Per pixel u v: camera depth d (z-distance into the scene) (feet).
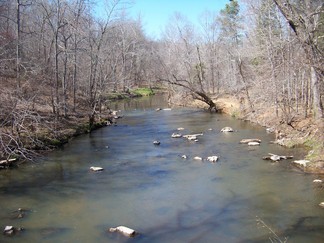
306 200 46.21
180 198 47.88
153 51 252.83
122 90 219.41
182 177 56.44
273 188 50.55
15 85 89.61
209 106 144.46
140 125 107.45
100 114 115.03
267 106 105.09
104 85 134.00
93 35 131.44
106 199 47.85
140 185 53.11
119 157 69.05
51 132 80.74
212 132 92.99
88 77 132.05
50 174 58.49
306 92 90.07
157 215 42.75
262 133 88.79
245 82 123.34
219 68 206.28
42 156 69.05
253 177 55.36
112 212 43.70
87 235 37.86
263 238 36.83
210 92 185.57
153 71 241.35
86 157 69.10
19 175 57.82
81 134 91.86
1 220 41.47
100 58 122.93
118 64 223.30
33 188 52.03
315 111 77.00
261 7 115.03
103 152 73.05
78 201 47.21
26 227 39.70
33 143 71.36
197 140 82.99
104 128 102.42
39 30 139.74
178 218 41.86
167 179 55.67
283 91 92.73
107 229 39.19
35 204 46.24
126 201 47.11
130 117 125.39
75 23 107.65
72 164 64.23
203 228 39.27
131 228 39.40
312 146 69.15
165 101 185.88
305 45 58.34
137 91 230.48
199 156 68.49
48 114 91.71
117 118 121.29
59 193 50.11
